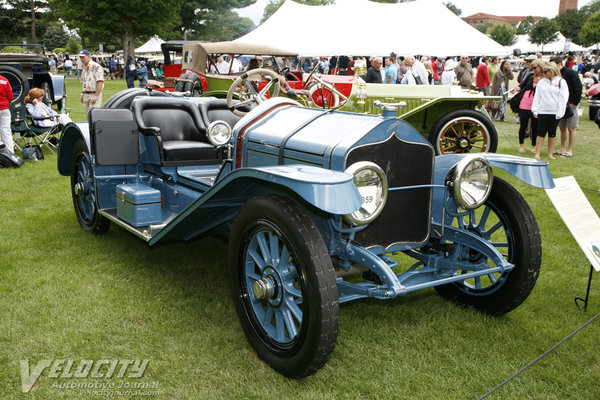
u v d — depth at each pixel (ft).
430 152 9.27
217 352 8.89
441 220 9.89
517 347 9.27
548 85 25.71
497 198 9.91
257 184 9.25
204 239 14.76
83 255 13.21
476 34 42.80
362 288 8.20
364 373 8.36
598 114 27.27
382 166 8.71
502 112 42.29
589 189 20.86
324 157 8.57
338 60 64.28
